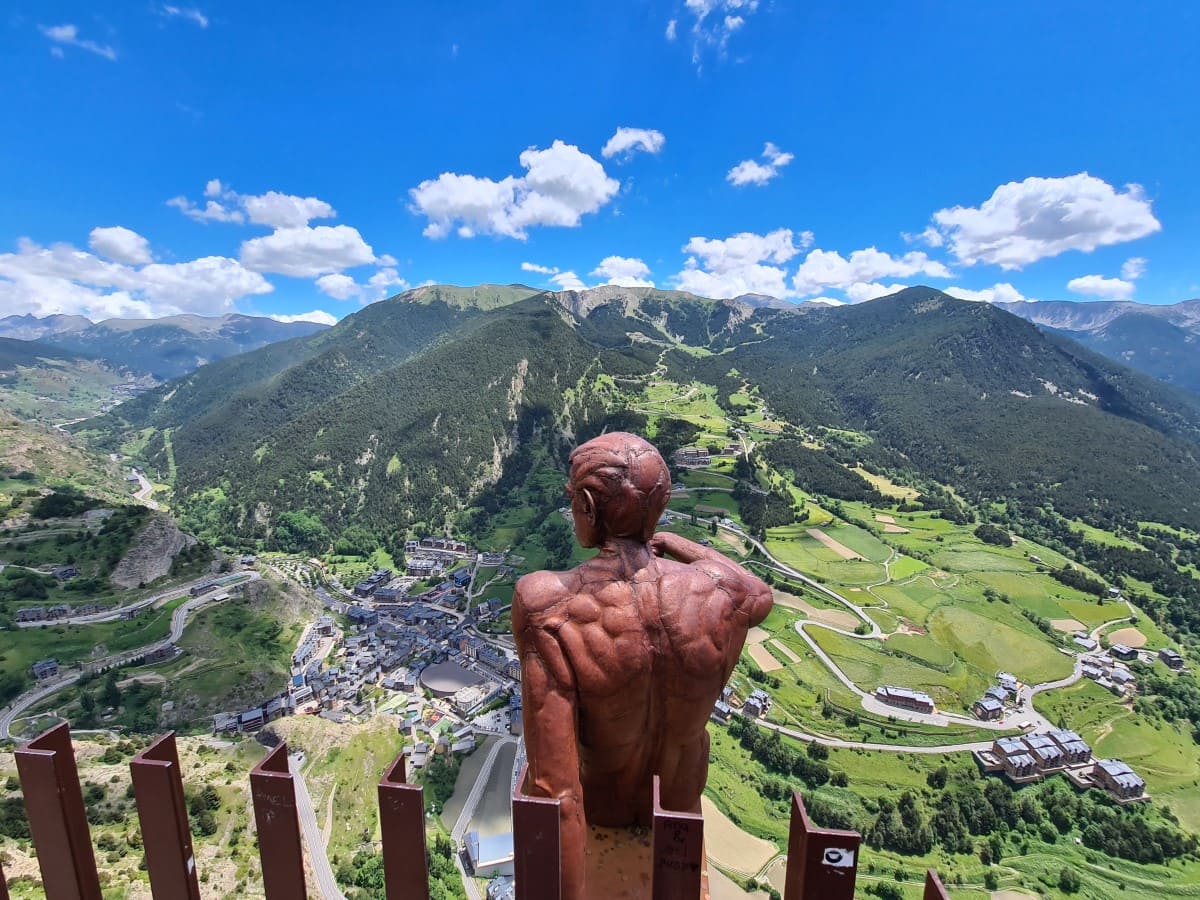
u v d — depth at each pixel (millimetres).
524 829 2969
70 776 3533
